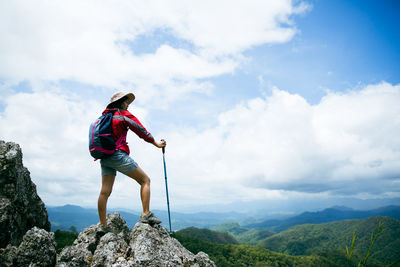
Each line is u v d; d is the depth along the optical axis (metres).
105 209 5.11
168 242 5.19
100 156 4.72
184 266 4.95
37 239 4.44
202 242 151.12
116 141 4.84
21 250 4.32
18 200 6.07
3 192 5.79
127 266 4.27
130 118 4.91
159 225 5.42
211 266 5.26
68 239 29.31
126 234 5.59
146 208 5.25
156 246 4.64
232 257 138.38
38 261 4.33
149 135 5.10
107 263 4.39
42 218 7.34
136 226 4.96
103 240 4.77
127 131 5.08
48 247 4.53
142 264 4.29
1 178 5.80
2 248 5.31
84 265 4.55
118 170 4.93
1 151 6.02
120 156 4.81
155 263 4.36
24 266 4.26
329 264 142.75
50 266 4.52
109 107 5.13
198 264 5.14
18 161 6.20
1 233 5.36
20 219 6.12
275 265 136.25
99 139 4.67
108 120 4.80
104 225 5.13
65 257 4.48
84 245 4.96
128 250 4.61
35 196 7.13
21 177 6.41
